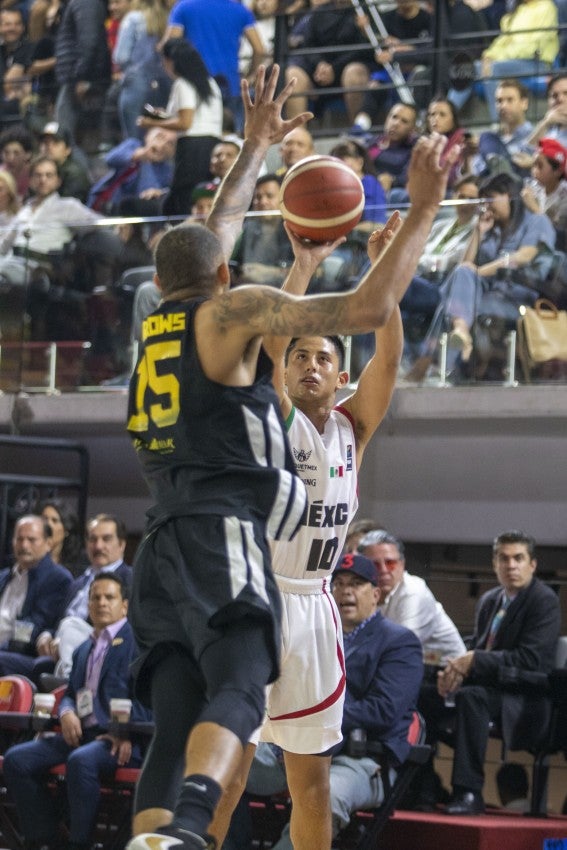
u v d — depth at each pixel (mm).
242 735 5391
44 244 19016
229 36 21719
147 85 22281
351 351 16578
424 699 13930
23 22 25844
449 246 16672
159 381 6051
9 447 20109
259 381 6055
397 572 13617
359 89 21266
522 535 13875
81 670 13188
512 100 19234
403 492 17828
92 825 12258
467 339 16516
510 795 16047
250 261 17031
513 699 13312
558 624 13656
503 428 17094
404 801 13695
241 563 5719
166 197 19922
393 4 21828
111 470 19500
